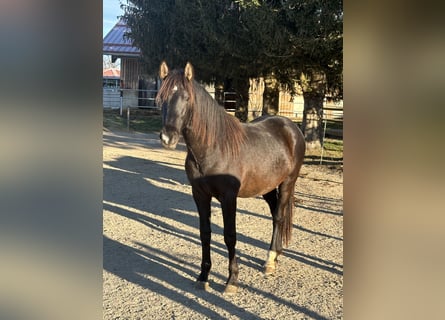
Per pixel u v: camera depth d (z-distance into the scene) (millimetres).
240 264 4051
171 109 2947
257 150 3539
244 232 5031
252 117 14703
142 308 3133
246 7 7918
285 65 9062
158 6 11984
